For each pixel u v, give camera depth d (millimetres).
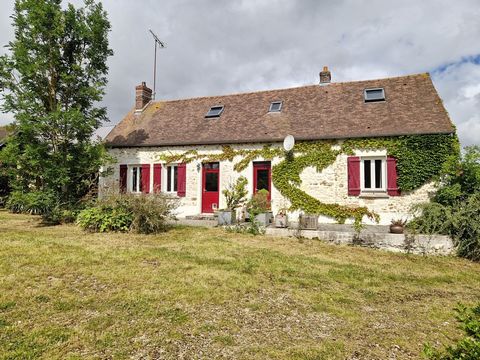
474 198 8570
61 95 12148
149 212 9703
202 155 13492
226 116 14586
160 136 14438
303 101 14078
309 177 11945
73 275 5598
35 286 5027
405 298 5371
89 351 3387
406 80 13352
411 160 10633
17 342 3467
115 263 6375
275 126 12961
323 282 5961
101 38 12062
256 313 4492
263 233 10094
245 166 12812
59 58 11625
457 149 10242
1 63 10859
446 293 5707
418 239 8531
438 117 10914
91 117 12094
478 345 3029
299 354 3467
